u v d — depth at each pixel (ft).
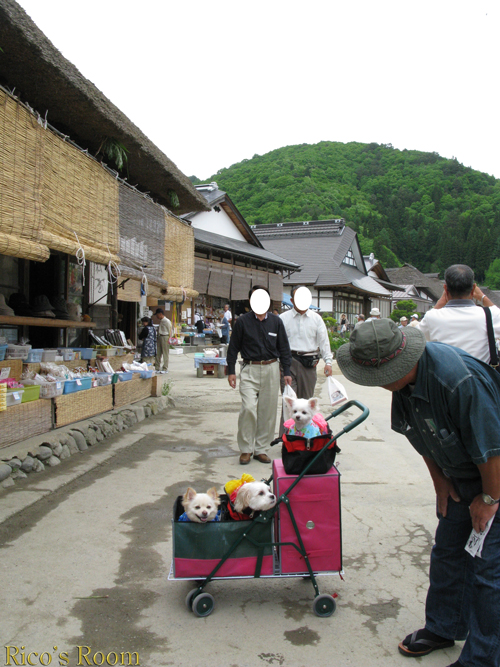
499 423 6.37
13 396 15.29
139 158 24.97
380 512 13.17
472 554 6.81
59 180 15.87
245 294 79.71
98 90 19.74
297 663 7.27
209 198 75.97
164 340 41.42
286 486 8.78
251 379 17.24
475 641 6.68
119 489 14.32
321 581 9.71
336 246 125.08
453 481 7.29
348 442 20.85
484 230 269.03
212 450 18.92
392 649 7.69
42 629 7.89
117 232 20.45
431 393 6.57
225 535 8.52
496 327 9.79
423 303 194.29
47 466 15.83
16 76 17.31
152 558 10.30
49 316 20.56
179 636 7.85
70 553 10.38
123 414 22.57
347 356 7.20
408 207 290.97
